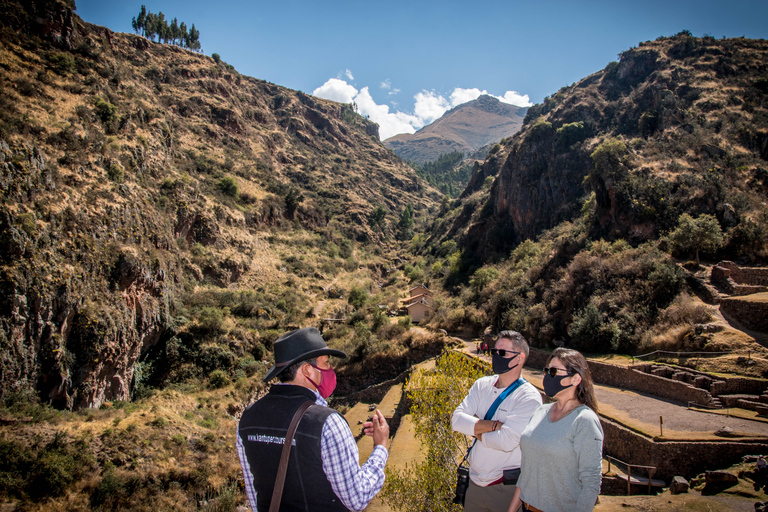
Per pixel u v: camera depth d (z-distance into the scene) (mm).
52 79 56844
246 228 81875
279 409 3275
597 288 38094
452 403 11000
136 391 43969
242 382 48312
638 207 45656
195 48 165750
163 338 49781
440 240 112500
